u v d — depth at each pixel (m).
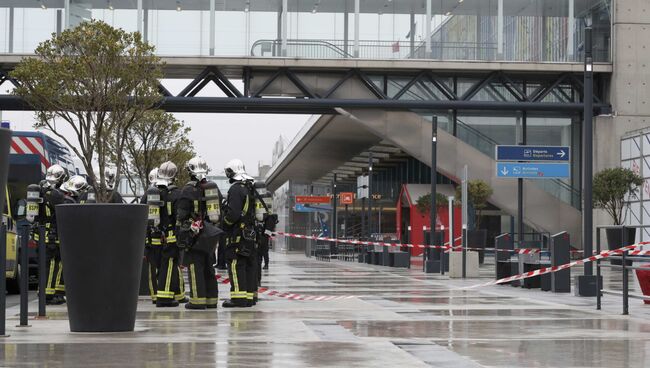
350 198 66.31
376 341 9.91
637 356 8.87
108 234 10.38
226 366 7.88
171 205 14.82
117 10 43.50
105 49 28.42
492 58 45.00
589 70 19.53
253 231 14.92
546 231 46.72
